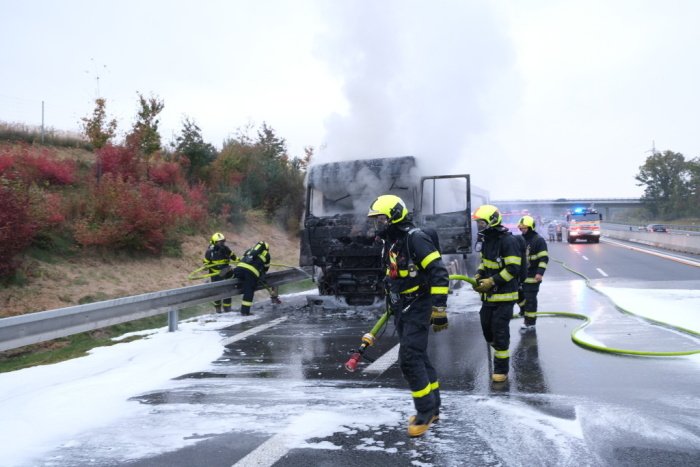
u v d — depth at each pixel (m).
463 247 10.99
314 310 10.84
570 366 5.94
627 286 12.78
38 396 5.18
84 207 13.23
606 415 4.35
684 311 8.89
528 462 3.51
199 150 20.06
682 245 25.53
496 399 4.87
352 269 10.62
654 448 3.69
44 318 6.22
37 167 14.42
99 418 4.56
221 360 6.76
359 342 7.77
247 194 20.81
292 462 3.61
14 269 10.00
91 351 7.45
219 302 11.28
